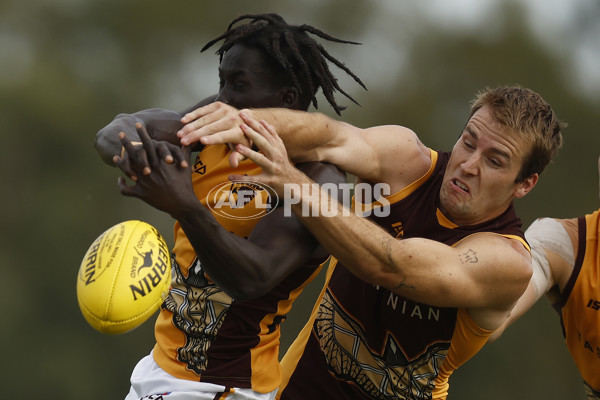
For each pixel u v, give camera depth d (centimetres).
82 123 8306
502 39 9400
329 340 1825
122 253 1395
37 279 7600
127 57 9081
